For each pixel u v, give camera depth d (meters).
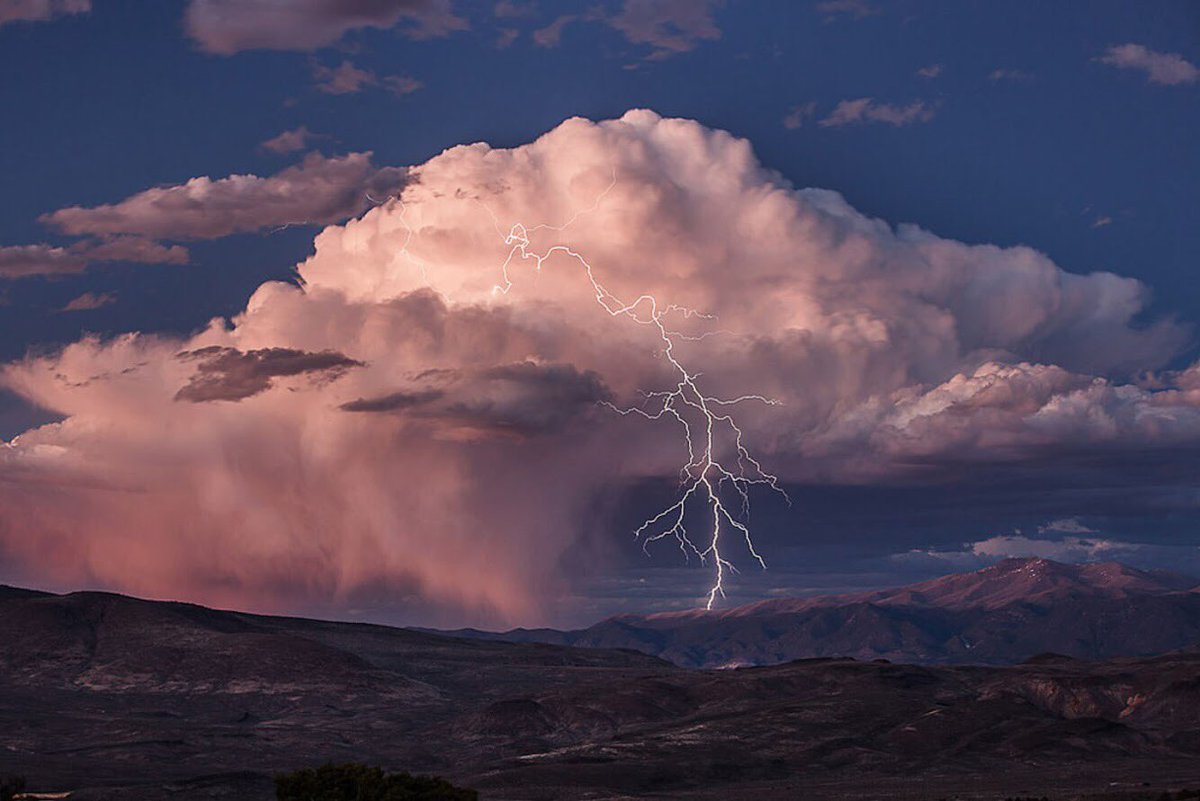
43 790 150.00
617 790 162.25
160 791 143.50
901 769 186.50
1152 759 192.38
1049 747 193.88
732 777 177.75
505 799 147.50
